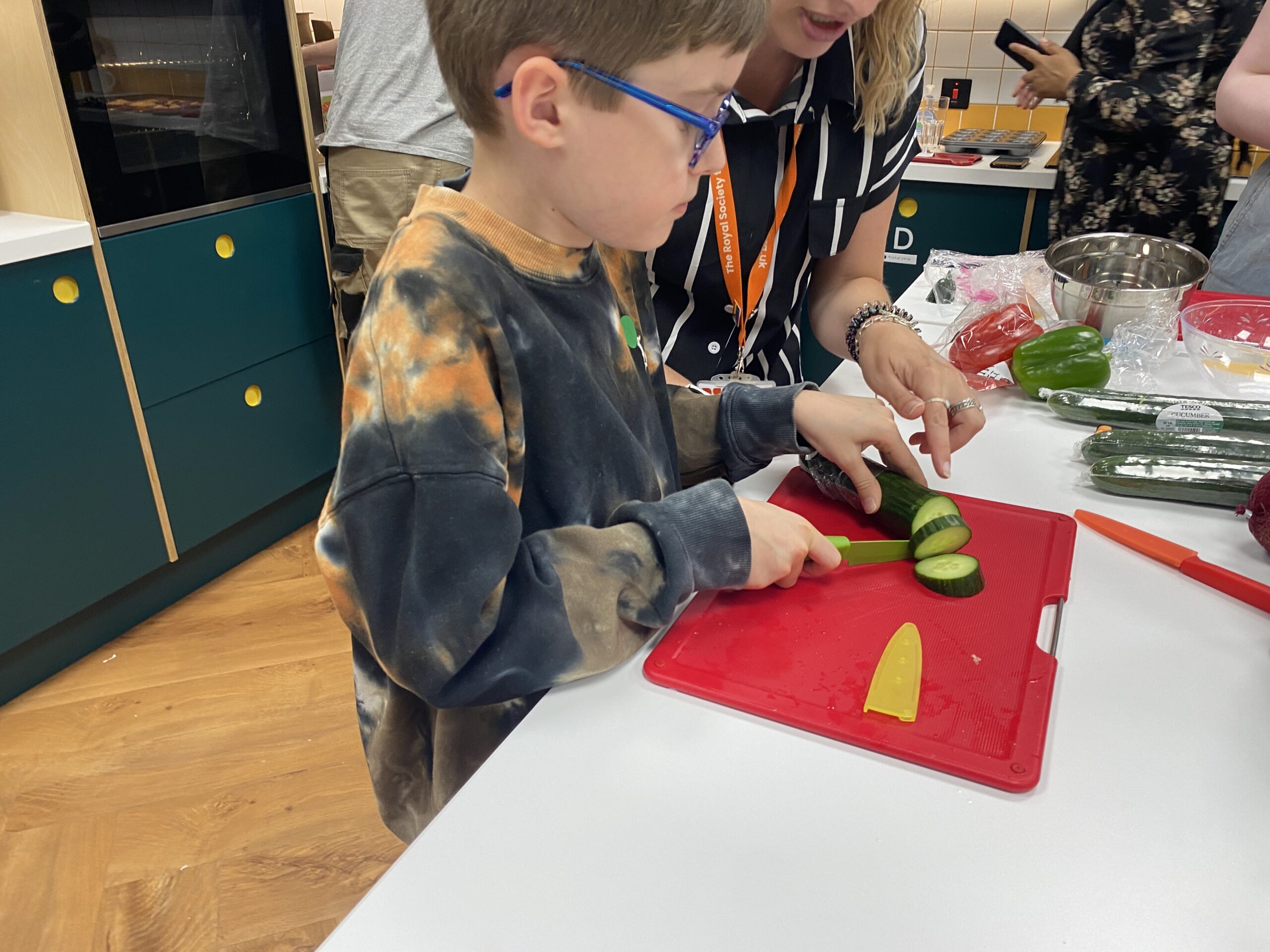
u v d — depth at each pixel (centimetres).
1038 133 286
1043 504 91
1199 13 215
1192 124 221
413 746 83
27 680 197
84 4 176
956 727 60
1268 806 55
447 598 58
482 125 62
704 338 124
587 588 64
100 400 196
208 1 198
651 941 48
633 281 85
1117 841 53
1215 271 179
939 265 160
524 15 54
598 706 64
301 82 226
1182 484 89
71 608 199
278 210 227
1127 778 57
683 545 67
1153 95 220
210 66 203
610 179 60
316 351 248
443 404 59
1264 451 90
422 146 214
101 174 186
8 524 183
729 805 56
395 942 48
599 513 74
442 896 50
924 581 75
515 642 61
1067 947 47
